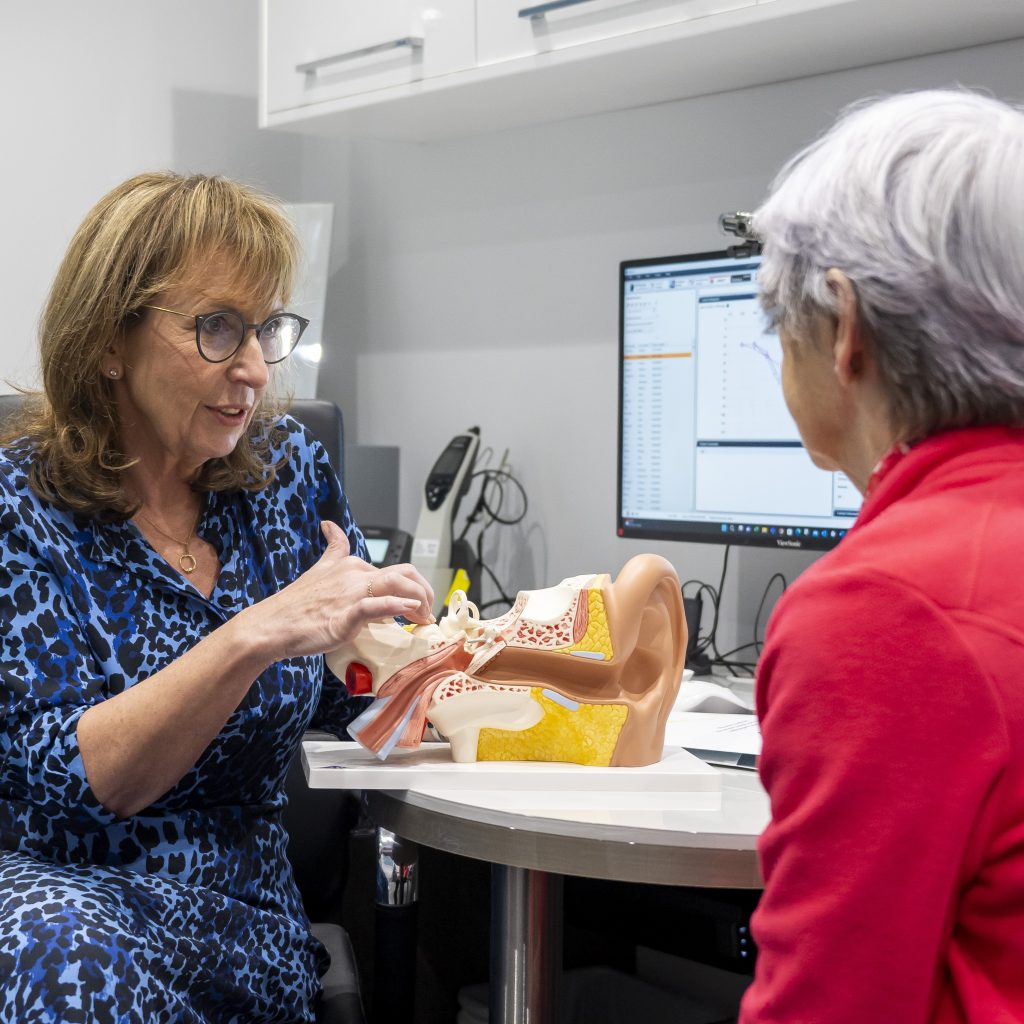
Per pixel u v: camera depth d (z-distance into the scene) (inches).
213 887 44.8
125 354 44.6
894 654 23.7
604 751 43.7
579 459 87.4
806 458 67.1
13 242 93.5
